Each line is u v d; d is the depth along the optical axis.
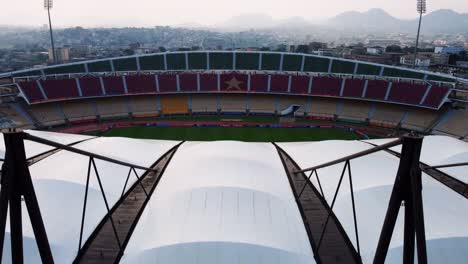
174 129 76.88
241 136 72.81
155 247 22.80
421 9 103.31
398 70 96.38
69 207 27.42
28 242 23.67
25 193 15.38
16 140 14.52
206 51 106.50
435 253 23.27
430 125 78.50
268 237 23.66
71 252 24.06
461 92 81.06
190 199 26.44
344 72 99.88
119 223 26.81
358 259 22.58
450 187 32.19
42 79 84.50
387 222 16.58
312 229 26.55
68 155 35.78
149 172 34.72
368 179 31.20
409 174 15.28
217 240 22.73
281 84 92.38
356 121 84.19
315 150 40.09
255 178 29.95
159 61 103.62
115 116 85.00
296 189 31.72
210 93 94.94
